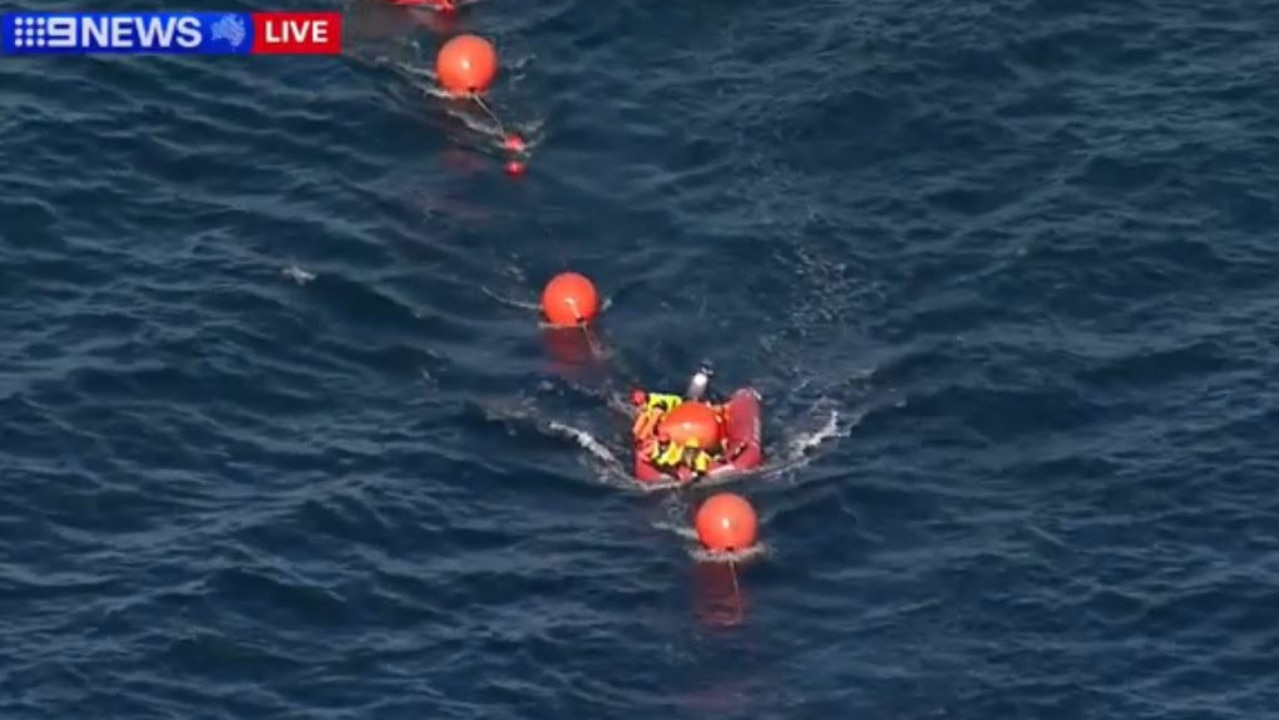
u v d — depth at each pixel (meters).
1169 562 172.38
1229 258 194.88
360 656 164.75
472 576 170.62
